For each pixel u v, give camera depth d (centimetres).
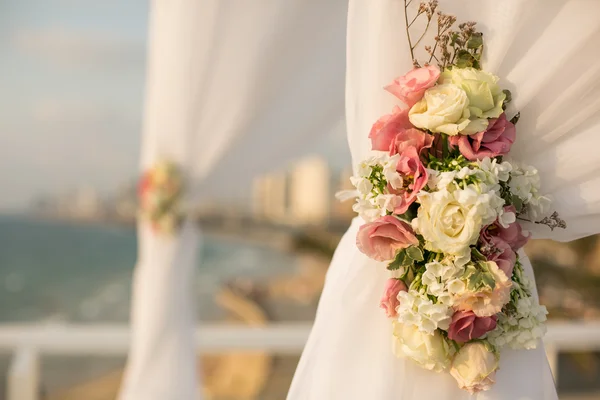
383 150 124
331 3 247
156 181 255
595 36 125
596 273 649
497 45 127
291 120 261
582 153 129
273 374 662
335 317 134
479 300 119
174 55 250
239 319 1334
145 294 262
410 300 121
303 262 1462
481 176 117
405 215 121
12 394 289
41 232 2122
